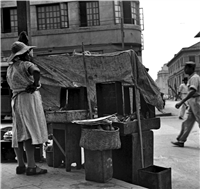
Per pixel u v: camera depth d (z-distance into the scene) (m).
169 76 87.56
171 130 10.24
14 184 3.90
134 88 4.67
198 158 6.02
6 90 15.18
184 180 4.61
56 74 4.71
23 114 4.16
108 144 3.74
